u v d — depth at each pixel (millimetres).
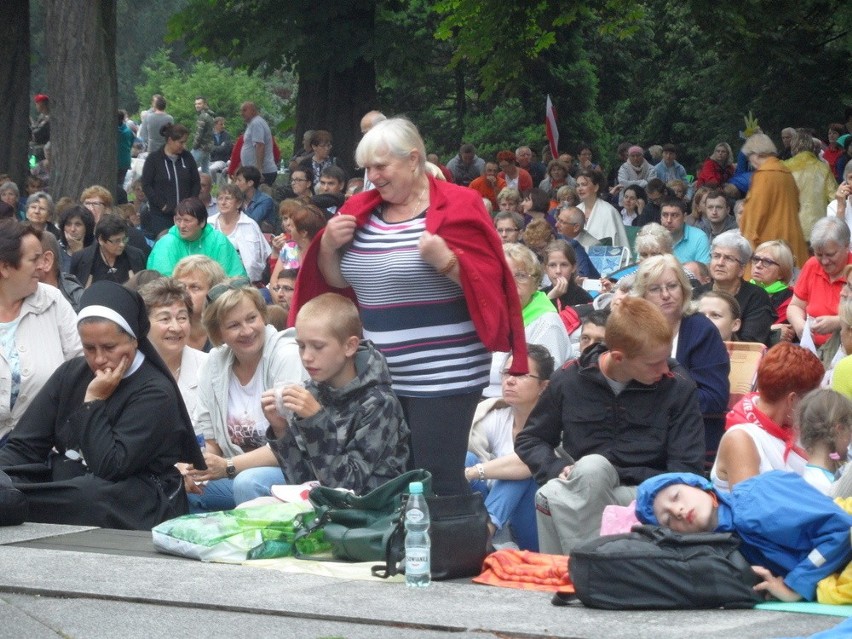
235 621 5535
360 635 5328
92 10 22656
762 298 11648
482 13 26859
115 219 15242
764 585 5941
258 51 27922
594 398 7664
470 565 6465
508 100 41969
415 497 6234
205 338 10734
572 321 12148
